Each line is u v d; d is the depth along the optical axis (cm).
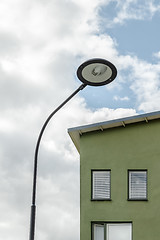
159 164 1873
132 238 1792
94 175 1889
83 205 1853
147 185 1853
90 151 1917
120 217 1822
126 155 1897
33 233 1073
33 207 1090
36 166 1120
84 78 1050
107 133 1930
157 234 1791
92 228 1830
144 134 1917
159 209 1819
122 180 1867
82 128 1902
